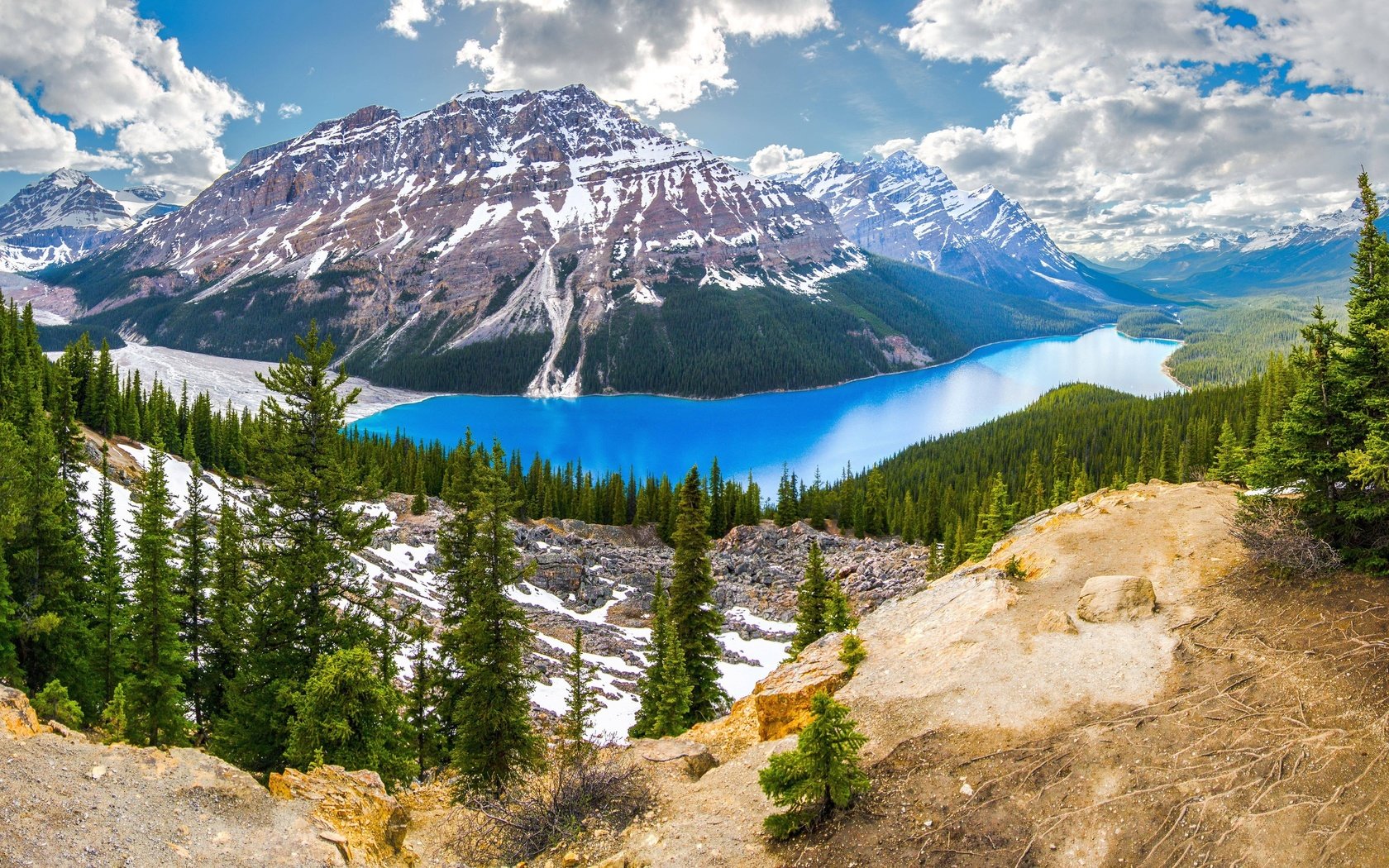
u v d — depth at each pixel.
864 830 16.03
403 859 17.69
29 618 30.39
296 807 16.77
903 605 29.53
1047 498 95.75
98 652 31.06
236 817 15.80
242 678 25.14
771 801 18.22
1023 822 15.39
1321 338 23.42
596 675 54.62
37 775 15.26
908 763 18.09
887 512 114.56
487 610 25.55
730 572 84.00
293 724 22.73
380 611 28.59
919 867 14.75
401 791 23.64
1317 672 17.81
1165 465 94.25
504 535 25.73
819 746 16.28
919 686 21.81
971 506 103.62
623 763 21.50
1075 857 14.32
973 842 15.13
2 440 35.59
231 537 30.05
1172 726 17.25
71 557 34.38
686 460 195.75
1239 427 91.75
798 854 15.88
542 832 18.67
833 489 133.25
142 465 85.12
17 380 73.44
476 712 25.17
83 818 14.35
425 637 30.80
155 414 102.38
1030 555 30.95
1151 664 20.25
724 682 55.78
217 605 32.59
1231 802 14.63
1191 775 15.57
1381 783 14.18
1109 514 33.53
